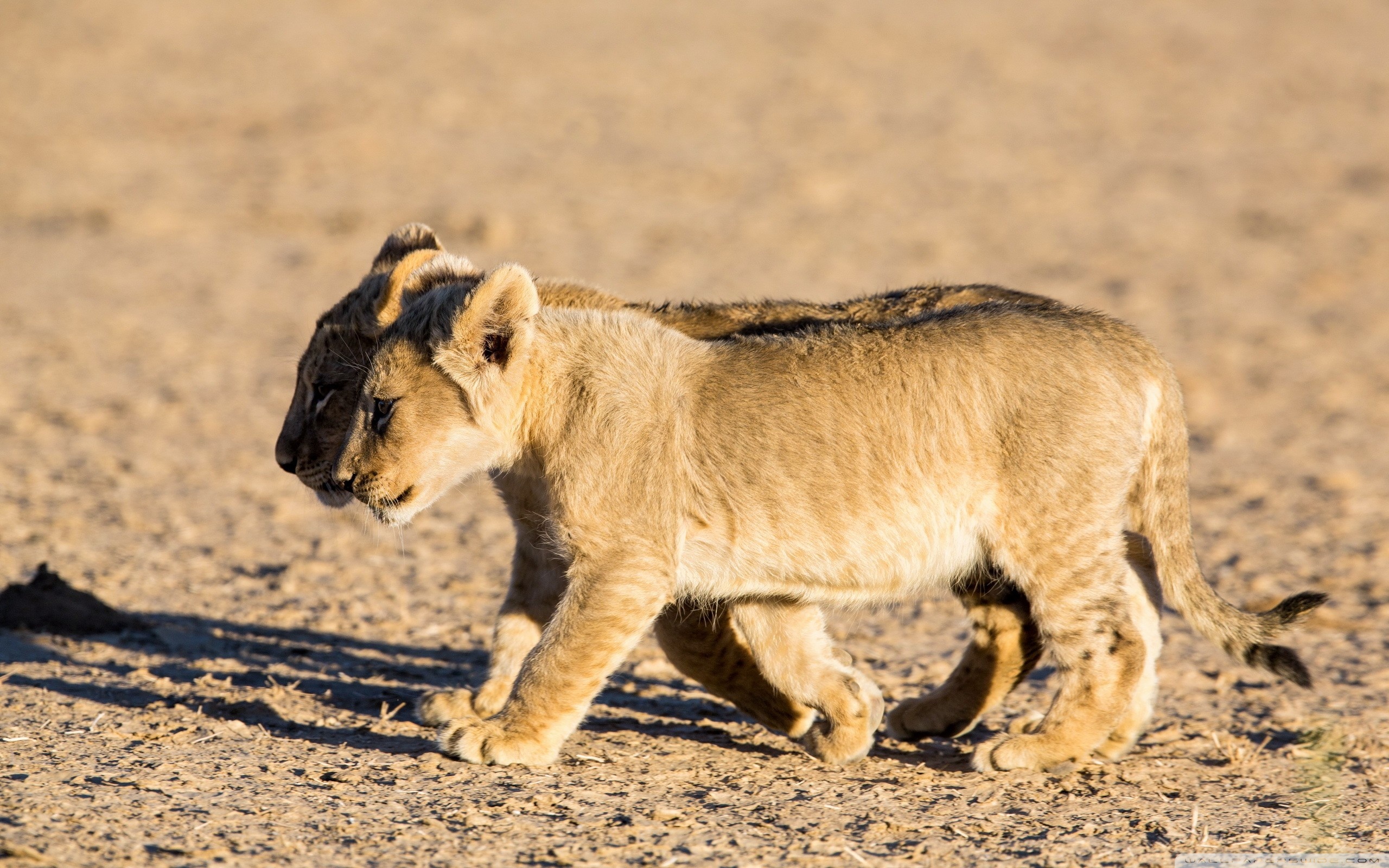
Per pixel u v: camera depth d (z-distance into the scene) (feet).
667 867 59.00
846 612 98.99
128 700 81.10
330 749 73.97
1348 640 106.22
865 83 464.24
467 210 315.37
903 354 75.05
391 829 61.98
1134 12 570.87
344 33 503.20
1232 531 141.49
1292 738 82.43
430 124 400.06
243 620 105.09
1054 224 323.78
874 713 77.56
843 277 272.51
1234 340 236.84
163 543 126.52
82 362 207.72
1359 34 538.06
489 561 126.11
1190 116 432.25
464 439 75.25
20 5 516.32
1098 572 73.61
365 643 100.83
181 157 363.15
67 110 402.11
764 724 82.12
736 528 74.08
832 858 60.64
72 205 318.45
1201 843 63.77
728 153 383.04
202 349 218.79
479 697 80.84
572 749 76.69
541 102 429.38
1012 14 566.36
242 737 75.05
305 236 299.38
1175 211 336.49
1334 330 244.83
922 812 67.62
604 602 71.92
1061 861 61.21
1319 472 166.91
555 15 542.57
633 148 384.68
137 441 167.53
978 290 90.74
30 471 150.10
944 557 74.95
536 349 74.02
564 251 285.02
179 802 63.98
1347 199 347.15
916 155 386.11
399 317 78.33
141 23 502.38
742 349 76.69
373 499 75.82
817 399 74.33
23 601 98.07
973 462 73.87
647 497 72.13
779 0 583.17
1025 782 73.00
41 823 60.18
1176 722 85.46
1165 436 78.38
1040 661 81.41
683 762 75.31
